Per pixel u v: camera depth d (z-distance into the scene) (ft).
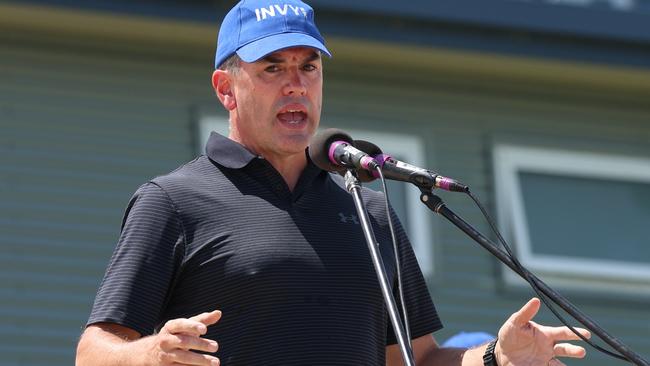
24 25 75.31
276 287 32.63
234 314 32.48
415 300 35.83
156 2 75.61
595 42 83.76
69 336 71.67
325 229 33.86
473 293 79.61
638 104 87.45
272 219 33.55
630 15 83.56
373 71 81.92
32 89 75.10
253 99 34.65
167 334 29.27
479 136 83.30
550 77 84.89
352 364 32.60
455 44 81.00
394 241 32.35
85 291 72.69
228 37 35.70
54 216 73.41
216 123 77.71
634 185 85.61
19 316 71.10
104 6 74.64
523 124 84.58
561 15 82.28
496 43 81.97
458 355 34.81
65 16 74.64
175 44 78.23
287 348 32.19
